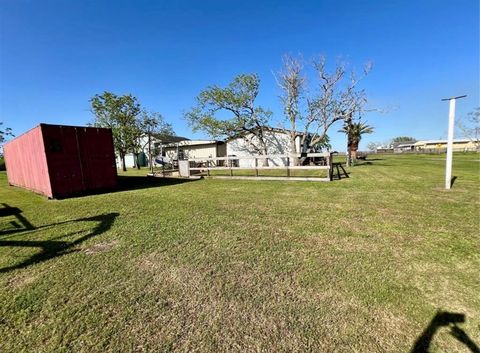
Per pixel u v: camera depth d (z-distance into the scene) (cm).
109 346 180
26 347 181
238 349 175
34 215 546
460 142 6806
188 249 334
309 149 1864
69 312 216
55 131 788
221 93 1831
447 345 172
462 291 231
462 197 611
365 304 216
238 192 767
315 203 586
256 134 1961
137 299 231
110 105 2033
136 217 495
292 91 1772
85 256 321
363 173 1242
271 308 214
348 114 1725
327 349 173
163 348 177
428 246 328
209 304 222
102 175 910
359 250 320
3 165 2581
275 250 325
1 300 234
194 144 2452
